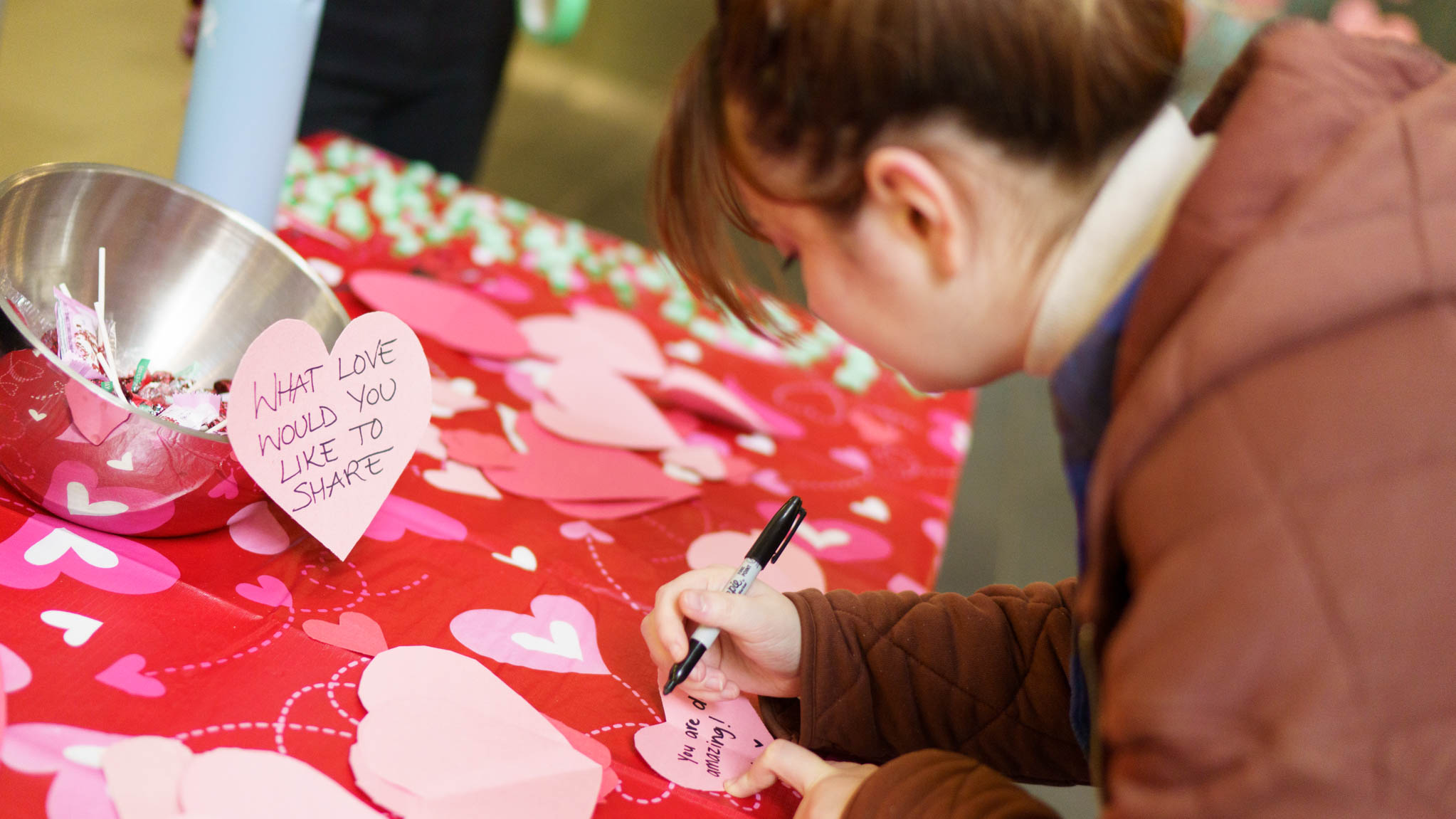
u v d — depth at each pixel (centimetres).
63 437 67
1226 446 45
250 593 71
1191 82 59
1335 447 44
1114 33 56
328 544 75
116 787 53
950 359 66
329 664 67
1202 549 44
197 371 83
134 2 349
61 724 56
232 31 98
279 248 84
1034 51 54
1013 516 233
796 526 80
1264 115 51
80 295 79
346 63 199
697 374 133
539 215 167
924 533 114
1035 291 61
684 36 556
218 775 55
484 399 110
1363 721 42
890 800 61
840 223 61
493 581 82
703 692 74
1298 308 45
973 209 58
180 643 65
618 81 530
